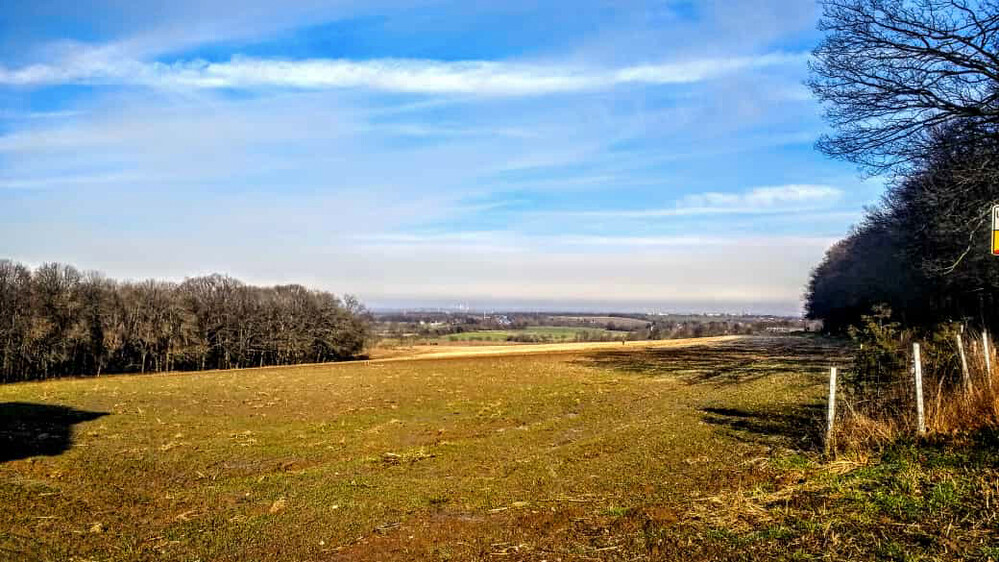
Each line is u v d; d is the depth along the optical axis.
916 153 14.15
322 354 58.50
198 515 7.33
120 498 8.16
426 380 25.94
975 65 12.98
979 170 13.42
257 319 55.56
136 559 5.87
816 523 5.68
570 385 22.23
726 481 7.61
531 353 47.00
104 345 45.69
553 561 5.34
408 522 6.74
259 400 19.66
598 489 7.72
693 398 16.97
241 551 6.04
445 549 5.83
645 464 8.98
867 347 10.52
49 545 6.29
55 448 11.66
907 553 4.81
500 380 24.89
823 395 15.73
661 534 5.79
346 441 12.12
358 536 6.34
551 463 9.48
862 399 9.88
